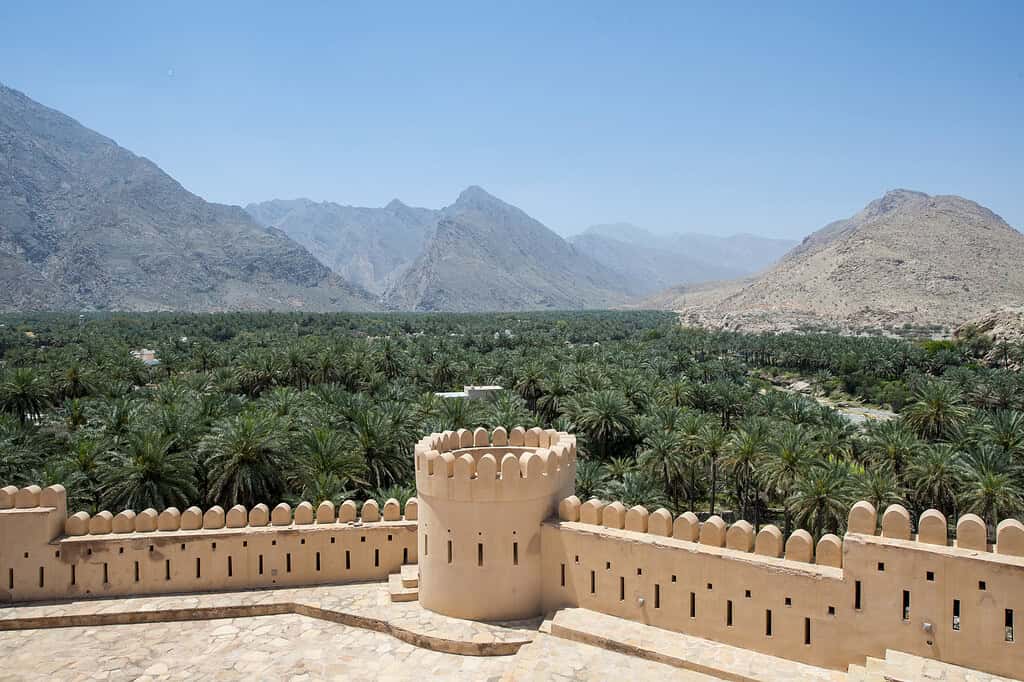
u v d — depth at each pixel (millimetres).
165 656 17391
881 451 40906
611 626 16922
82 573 20031
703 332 167125
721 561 16047
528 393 63969
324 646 17828
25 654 17453
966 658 13734
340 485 34438
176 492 33406
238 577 20547
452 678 16297
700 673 15102
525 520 18469
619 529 18031
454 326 186250
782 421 49188
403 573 20625
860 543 14664
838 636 14820
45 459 38500
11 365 82938
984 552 13953
